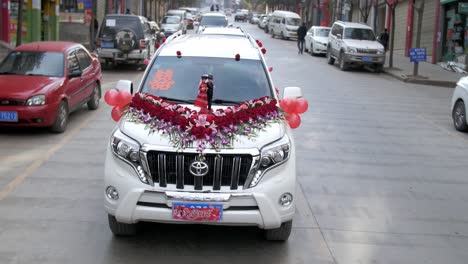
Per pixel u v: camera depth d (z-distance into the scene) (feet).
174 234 20.10
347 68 85.15
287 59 98.22
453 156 34.06
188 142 17.30
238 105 19.80
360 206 24.30
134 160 17.38
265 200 17.17
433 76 76.74
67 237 19.51
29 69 36.45
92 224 20.74
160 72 21.93
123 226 18.89
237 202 17.12
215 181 17.16
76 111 42.70
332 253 19.25
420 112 49.44
